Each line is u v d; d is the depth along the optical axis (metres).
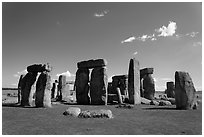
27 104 18.28
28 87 18.62
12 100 22.81
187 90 15.78
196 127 8.90
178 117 11.62
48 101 17.06
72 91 35.75
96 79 22.61
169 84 33.56
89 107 17.88
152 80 29.25
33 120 10.38
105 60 22.70
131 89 23.06
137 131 8.09
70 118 11.02
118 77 31.81
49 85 17.28
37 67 18.11
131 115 12.46
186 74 16.09
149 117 11.62
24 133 7.69
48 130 8.18
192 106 15.67
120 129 8.41
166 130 8.30
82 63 24.16
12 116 11.73
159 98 29.58
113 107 17.92
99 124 9.38
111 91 32.75
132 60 23.61
